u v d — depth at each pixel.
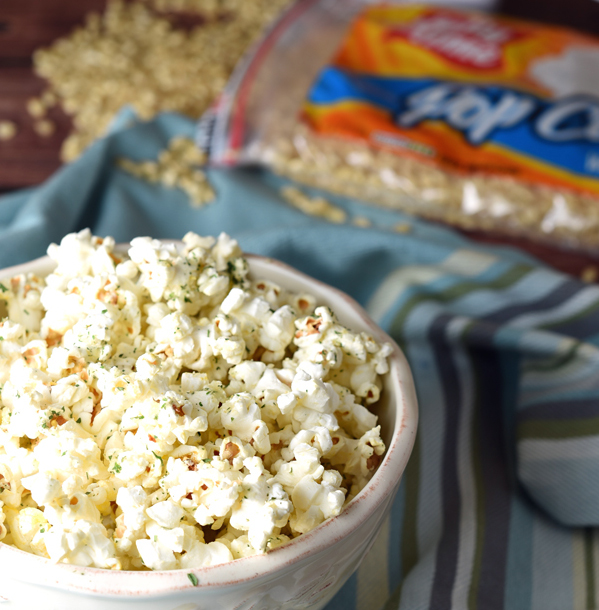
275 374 0.43
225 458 0.39
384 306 0.67
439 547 0.53
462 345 0.65
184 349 0.42
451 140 0.85
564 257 0.83
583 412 0.59
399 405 0.43
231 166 0.86
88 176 0.73
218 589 0.36
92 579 0.36
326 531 0.38
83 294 0.43
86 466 0.39
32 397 0.40
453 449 0.59
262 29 1.21
